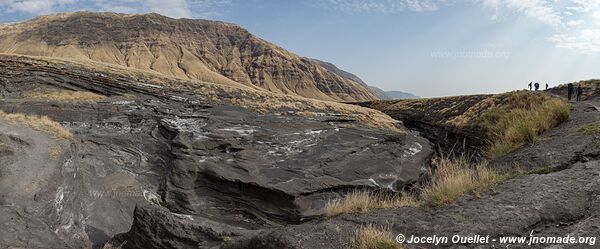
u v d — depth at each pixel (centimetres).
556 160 616
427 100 4972
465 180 565
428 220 490
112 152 2322
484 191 532
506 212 459
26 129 1823
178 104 3075
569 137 710
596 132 686
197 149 2272
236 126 2617
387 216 523
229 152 2312
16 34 16900
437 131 3791
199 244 867
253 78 17375
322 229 499
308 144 2520
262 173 2147
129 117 2745
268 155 2316
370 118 3400
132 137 2509
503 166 673
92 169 2083
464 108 3950
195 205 2053
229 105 3183
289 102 3528
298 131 2681
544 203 463
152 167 2303
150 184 2166
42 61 3344
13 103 2669
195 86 3538
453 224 460
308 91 17288
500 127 1042
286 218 2002
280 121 2811
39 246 1014
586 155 611
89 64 3584
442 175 652
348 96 17975
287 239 481
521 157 680
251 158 2247
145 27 18150
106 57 15775
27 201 1182
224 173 2108
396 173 2434
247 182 2062
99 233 1479
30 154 1473
